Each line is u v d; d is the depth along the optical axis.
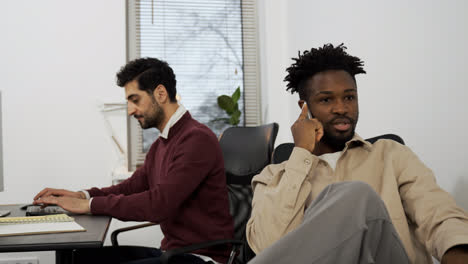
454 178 1.42
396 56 1.78
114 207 1.46
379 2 1.90
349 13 2.21
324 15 2.52
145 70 1.66
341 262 0.79
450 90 1.42
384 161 1.17
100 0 2.99
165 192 1.46
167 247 1.56
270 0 3.24
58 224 1.32
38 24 2.91
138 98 1.65
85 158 2.92
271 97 3.20
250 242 1.18
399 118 1.77
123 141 2.97
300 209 1.13
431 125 1.54
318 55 1.23
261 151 1.90
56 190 1.77
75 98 2.93
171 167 1.53
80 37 2.96
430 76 1.54
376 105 1.98
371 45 2.00
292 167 1.16
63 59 2.93
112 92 2.97
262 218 1.14
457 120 1.39
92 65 2.96
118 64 2.99
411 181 1.11
